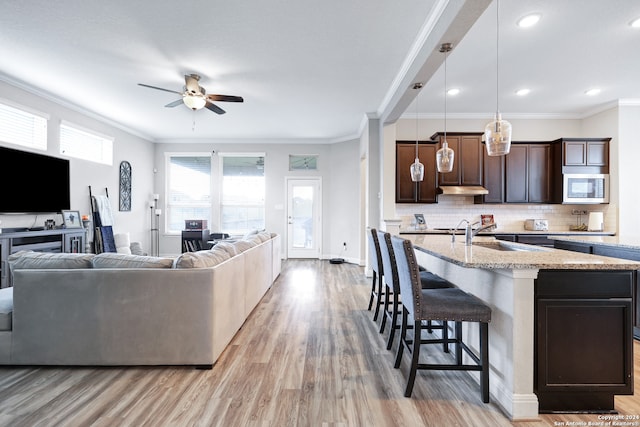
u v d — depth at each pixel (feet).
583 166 16.29
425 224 17.16
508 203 17.03
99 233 17.69
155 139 24.04
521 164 16.97
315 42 10.28
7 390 6.54
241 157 24.58
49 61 11.66
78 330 7.48
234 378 7.05
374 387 6.72
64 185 15.81
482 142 16.98
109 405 6.02
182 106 16.74
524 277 5.73
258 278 12.28
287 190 24.34
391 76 12.87
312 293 14.30
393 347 8.71
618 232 15.81
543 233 16.05
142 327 7.49
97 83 13.66
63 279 7.46
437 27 8.70
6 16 8.92
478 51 10.97
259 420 5.62
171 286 7.47
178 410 5.88
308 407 6.00
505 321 6.02
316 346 8.75
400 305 12.35
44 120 14.90
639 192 15.84
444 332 8.38
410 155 17.02
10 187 13.25
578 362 5.82
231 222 24.59
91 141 18.01
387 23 9.20
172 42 10.33
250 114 18.02
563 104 16.53
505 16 8.93
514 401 5.69
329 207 24.18
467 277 7.85
